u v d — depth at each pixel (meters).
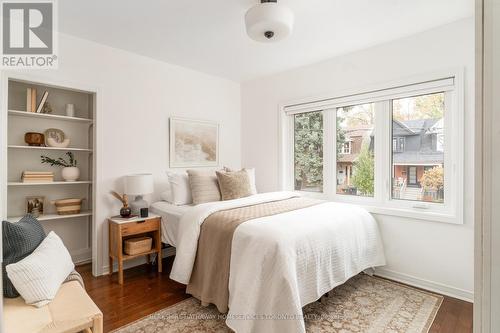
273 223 2.03
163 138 3.42
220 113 4.06
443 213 2.52
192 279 2.30
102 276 2.85
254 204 2.78
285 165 3.82
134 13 2.28
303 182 3.69
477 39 0.63
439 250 2.50
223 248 2.05
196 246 2.29
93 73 2.84
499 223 0.58
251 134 4.21
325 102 3.32
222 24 2.47
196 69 3.69
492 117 0.60
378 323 2.01
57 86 2.65
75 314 1.42
